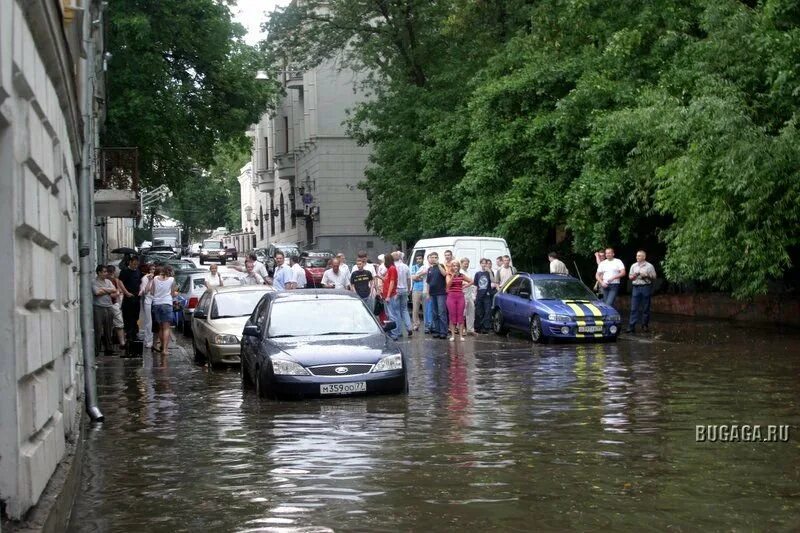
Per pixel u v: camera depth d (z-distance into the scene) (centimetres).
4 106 491
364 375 1365
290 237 7338
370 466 895
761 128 1970
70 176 1027
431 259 2481
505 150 3114
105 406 1380
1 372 508
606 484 804
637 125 2316
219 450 1003
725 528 666
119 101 3594
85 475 888
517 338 2452
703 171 2031
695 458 902
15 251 516
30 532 504
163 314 2223
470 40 3716
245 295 2062
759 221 2031
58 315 722
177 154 4066
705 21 2228
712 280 2508
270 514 727
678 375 1539
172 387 1605
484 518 705
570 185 2950
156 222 10706
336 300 1538
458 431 1078
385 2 3900
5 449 509
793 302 2431
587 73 2811
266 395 1386
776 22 2106
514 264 3541
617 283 2525
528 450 958
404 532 672
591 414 1179
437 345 2277
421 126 3828
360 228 6234
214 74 4053
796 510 711
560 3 2930
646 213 2681
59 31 705
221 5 4009
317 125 6181
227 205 12119
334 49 4103
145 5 3728
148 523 711
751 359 1722
